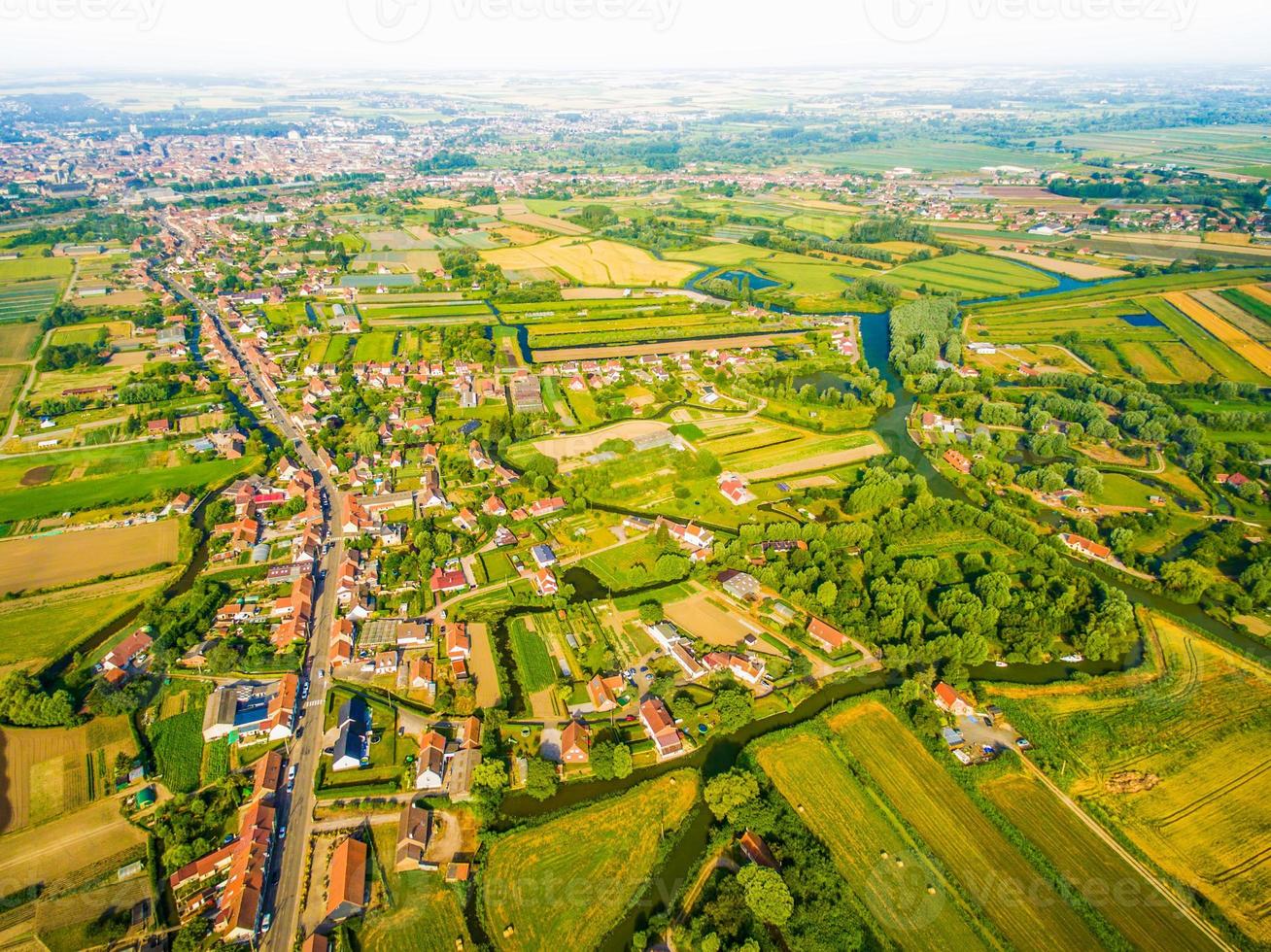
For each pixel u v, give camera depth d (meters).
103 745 123.50
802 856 105.12
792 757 124.00
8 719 127.19
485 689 136.38
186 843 106.81
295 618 149.12
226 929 95.94
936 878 104.81
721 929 96.06
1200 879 105.00
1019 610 155.12
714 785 114.25
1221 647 149.50
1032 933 98.06
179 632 146.38
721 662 141.75
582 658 143.50
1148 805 116.19
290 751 123.56
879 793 117.81
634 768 122.00
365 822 112.19
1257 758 124.31
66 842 107.44
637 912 100.88
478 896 102.12
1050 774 120.88
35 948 94.69
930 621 155.50
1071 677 142.00
